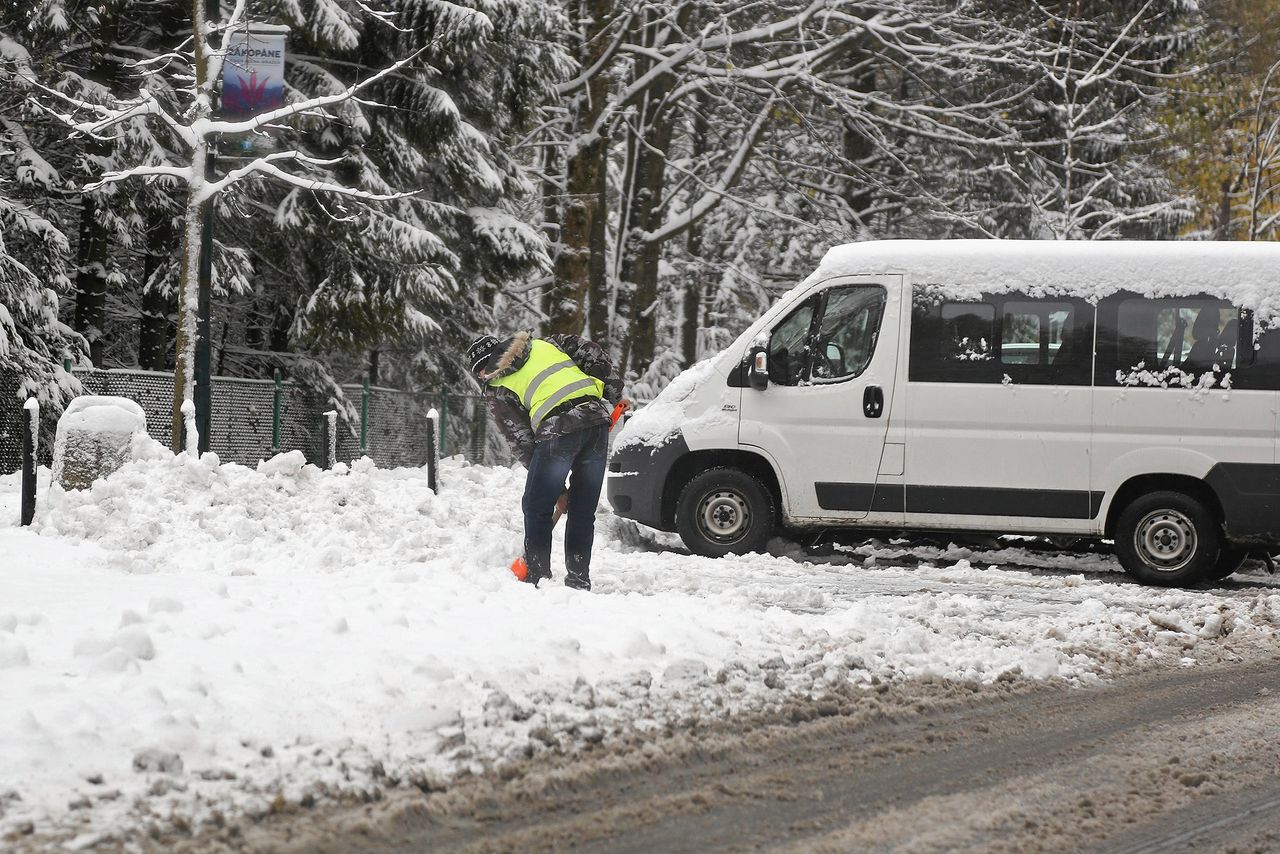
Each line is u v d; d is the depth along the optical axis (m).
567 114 34.50
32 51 25.98
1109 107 37.34
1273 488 14.30
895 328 15.00
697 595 11.23
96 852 4.68
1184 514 14.51
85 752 5.54
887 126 34.47
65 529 12.78
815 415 15.10
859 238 35.09
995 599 12.50
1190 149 40.16
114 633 7.10
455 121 28.14
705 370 15.52
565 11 33.12
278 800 5.30
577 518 11.46
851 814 5.83
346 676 7.00
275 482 14.55
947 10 34.72
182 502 13.70
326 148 28.16
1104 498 14.59
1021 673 9.02
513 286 38.38
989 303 14.88
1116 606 12.39
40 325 24.36
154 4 27.17
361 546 12.88
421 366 31.91
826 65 34.94
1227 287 14.55
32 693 6.25
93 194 25.59
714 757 6.63
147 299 28.38
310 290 28.59
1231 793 6.39
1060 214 35.12
